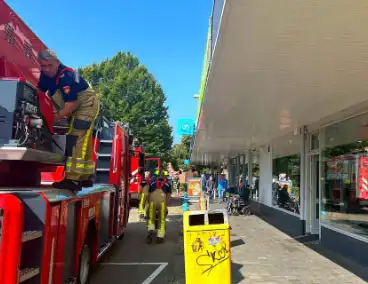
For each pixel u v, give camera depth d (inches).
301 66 202.4
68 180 180.2
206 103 306.0
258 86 246.2
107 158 333.7
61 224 152.6
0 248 111.3
